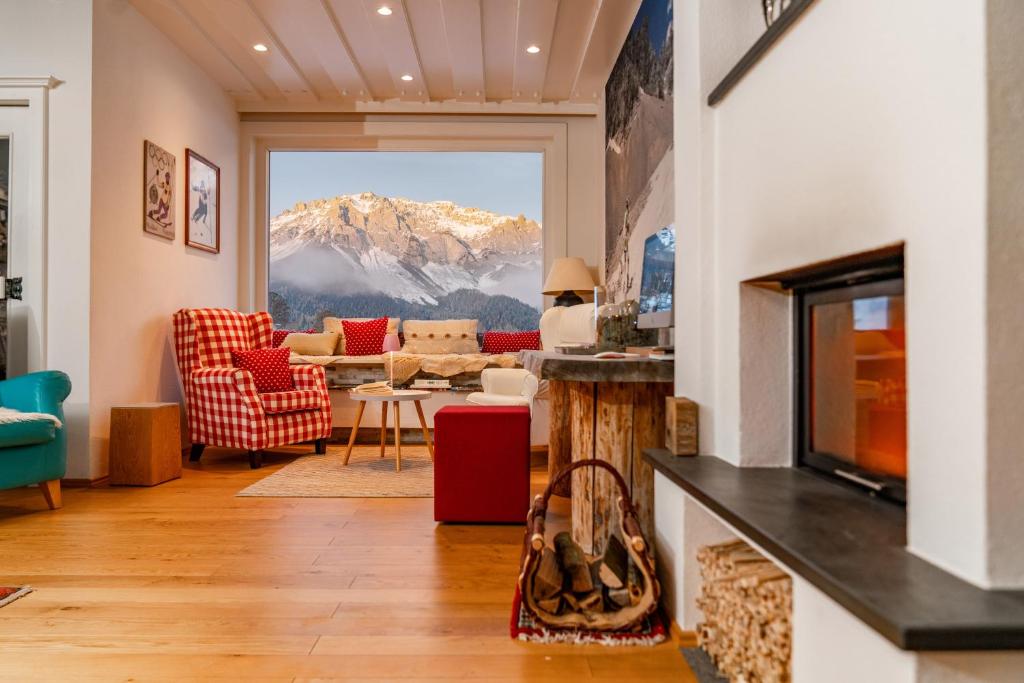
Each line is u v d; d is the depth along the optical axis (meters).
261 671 1.57
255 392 4.29
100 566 2.33
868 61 1.16
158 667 1.58
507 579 2.21
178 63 4.75
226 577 2.22
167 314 4.61
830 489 1.49
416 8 4.22
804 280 1.64
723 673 1.57
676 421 1.89
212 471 4.20
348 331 5.87
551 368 2.13
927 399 1.00
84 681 1.52
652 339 3.37
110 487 3.69
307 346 5.87
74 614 1.90
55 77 3.66
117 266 3.95
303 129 6.00
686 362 2.00
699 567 1.74
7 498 3.42
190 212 4.91
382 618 1.88
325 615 1.90
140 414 3.72
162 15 4.26
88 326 3.65
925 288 1.00
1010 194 0.88
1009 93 0.88
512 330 7.05
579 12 4.28
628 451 2.24
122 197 4.00
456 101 5.89
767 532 1.15
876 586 0.90
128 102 4.07
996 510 0.88
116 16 3.93
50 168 3.66
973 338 0.90
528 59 4.94
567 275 5.36
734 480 1.59
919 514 1.03
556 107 5.89
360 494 3.49
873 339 1.42
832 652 1.01
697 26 1.91
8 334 3.62
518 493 2.91
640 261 3.91
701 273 1.91
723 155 1.85
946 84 0.95
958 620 0.79
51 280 3.65
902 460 1.33
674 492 1.81
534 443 4.28
